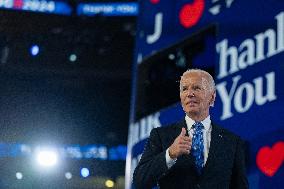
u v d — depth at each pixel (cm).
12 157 1155
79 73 1136
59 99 1193
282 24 500
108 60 1127
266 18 513
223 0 546
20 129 1175
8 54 1098
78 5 1065
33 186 1141
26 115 1180
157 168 195
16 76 1148
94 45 1108
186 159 202
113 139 1204
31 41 1090
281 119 474
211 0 557
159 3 594
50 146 1165
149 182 199
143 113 568
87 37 1091
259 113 487
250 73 504
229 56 524
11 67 1109
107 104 1212
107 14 1065
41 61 1116
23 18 1053
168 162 192
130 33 1091
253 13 522
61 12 1060
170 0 589
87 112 1208
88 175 1159
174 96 588
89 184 1159
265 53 502
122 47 1110
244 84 504
